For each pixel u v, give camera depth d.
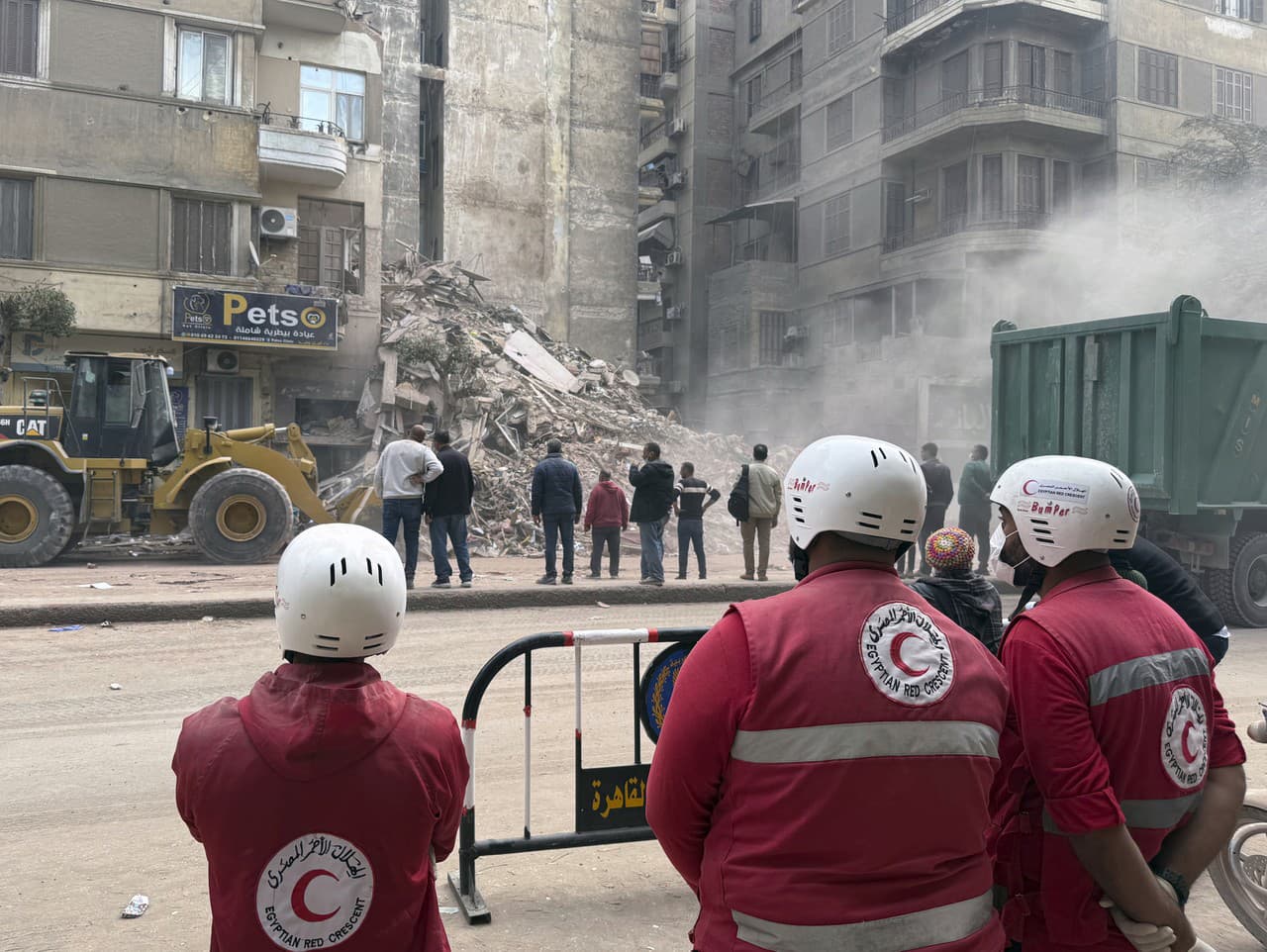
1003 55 32.69
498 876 3.83
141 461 13.77
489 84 35.09
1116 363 9.84
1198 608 3.32
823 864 1.47
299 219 24.53
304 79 25.06
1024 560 2.16
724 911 1.53
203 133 21.86
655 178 47.31
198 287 21.48
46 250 20.38
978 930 1.52
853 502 1.63
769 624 1.56
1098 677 1.84
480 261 34.75
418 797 1.58
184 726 1.58
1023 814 1.96
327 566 1.53
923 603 1.67
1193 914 3.59
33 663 7.52
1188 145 30.94
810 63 39.81
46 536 13.01
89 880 3.71
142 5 21.28
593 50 37.12
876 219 35.62
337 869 1.52
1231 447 9.61
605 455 21.31
